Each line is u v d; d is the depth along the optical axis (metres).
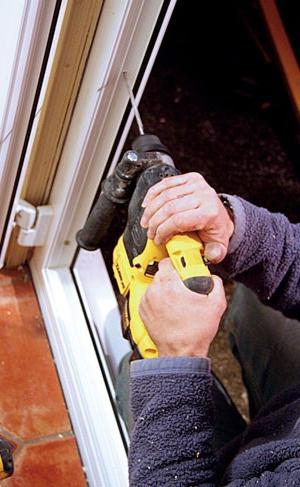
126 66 1.01
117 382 1.25
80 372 1.26
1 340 1.30
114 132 1.10
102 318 1.38
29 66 0.98
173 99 1.92
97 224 1.02
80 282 1.38
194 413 0.81
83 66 1.04
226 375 1.57
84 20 0.97
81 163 1.14
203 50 2.01
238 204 0.98
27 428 1.22
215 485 0.84
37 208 1.25
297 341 1.15
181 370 0.81
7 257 1.37
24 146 1.10
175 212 0.85
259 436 0.97
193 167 1.82
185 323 0.81
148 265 0.91
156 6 0.94
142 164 0.95
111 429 1.22
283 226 1.02
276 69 1.75
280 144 1.94
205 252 0.88
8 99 1.01
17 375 1.27
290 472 0.77
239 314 1.26
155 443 0.81
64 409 1.26
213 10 1.99
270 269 1.01
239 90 1.98
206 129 1.90
